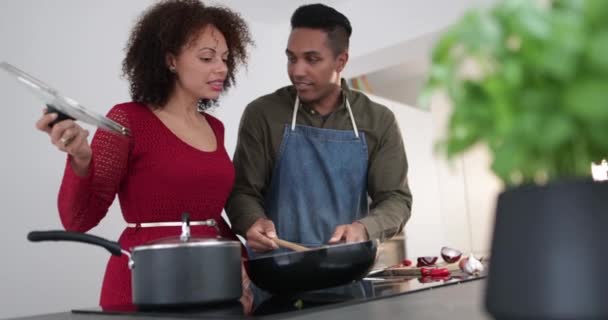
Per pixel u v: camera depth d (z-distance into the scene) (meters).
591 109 0.34
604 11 0.35
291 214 1.81
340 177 1.82
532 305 0.42
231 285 1.02
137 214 1.46
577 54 0.35
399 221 1.69
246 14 4.21
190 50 1.53
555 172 0.42
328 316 0.85
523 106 0.37
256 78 4.27
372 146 1.86
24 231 2.95
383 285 1.26
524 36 0.36
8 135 2.94
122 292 1.40
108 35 3.43
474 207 4.69
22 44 3.07
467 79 0.40
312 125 1.86
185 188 1.47
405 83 5.47
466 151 0.42
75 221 1.30
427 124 4.75
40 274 2.97
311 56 1.74
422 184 4.60
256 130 1.83
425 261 1.71
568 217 0.41
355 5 4.30
